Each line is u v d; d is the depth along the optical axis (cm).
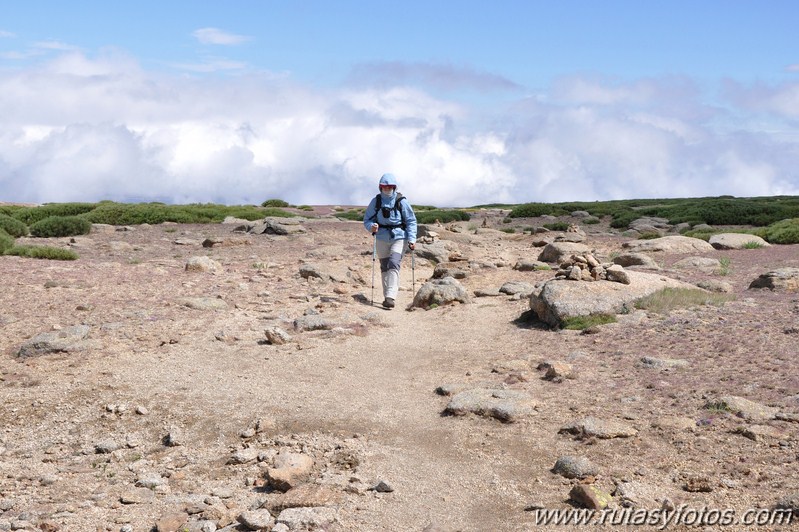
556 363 968
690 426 742
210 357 1109
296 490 642
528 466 693
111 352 1117
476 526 580
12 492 683
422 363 1092
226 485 695
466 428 799
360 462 721
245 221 4003
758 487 605
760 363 937
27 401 928
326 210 6475
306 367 1066
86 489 692
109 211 3884
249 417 866
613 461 682
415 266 2167
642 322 1209
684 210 4766
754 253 2291
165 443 809
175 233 3294
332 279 1848
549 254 2236
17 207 4862
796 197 7306
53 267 1869
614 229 4275
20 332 1216
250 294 1612
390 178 1546
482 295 1623
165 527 582
